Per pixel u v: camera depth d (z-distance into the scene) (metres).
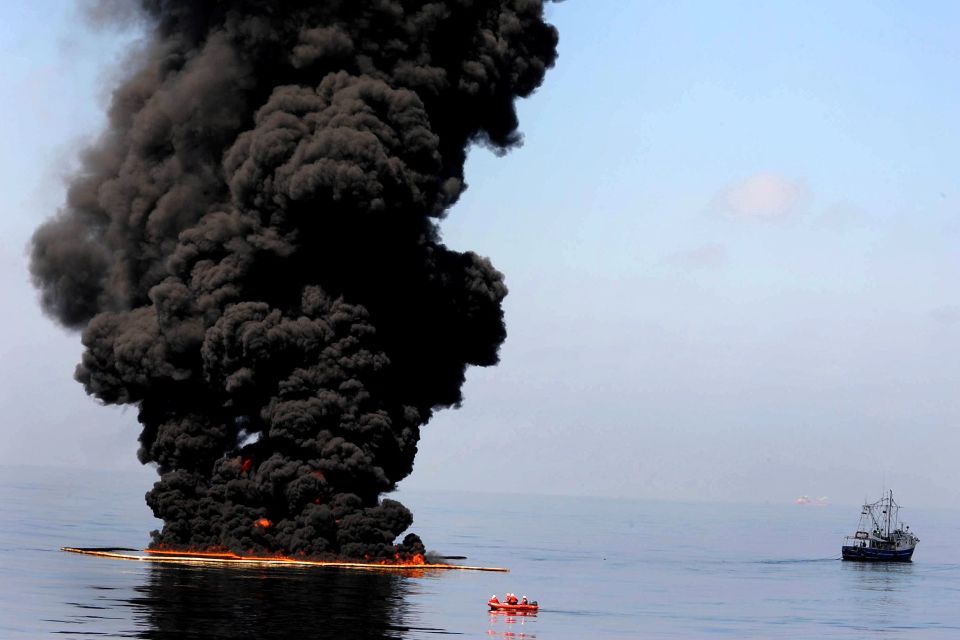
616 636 193.00
